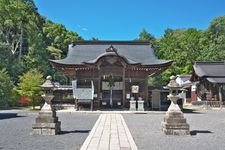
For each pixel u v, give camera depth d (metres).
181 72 66.56
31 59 53.47
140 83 33.88
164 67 33.69
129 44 38.81
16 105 40.19
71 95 35.34
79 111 29.58
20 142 10.91
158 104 32.38
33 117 23.39
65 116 25.20
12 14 57.44
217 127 16.64
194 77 49.12
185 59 69.38
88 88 31.98
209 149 9.66
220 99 40.81
